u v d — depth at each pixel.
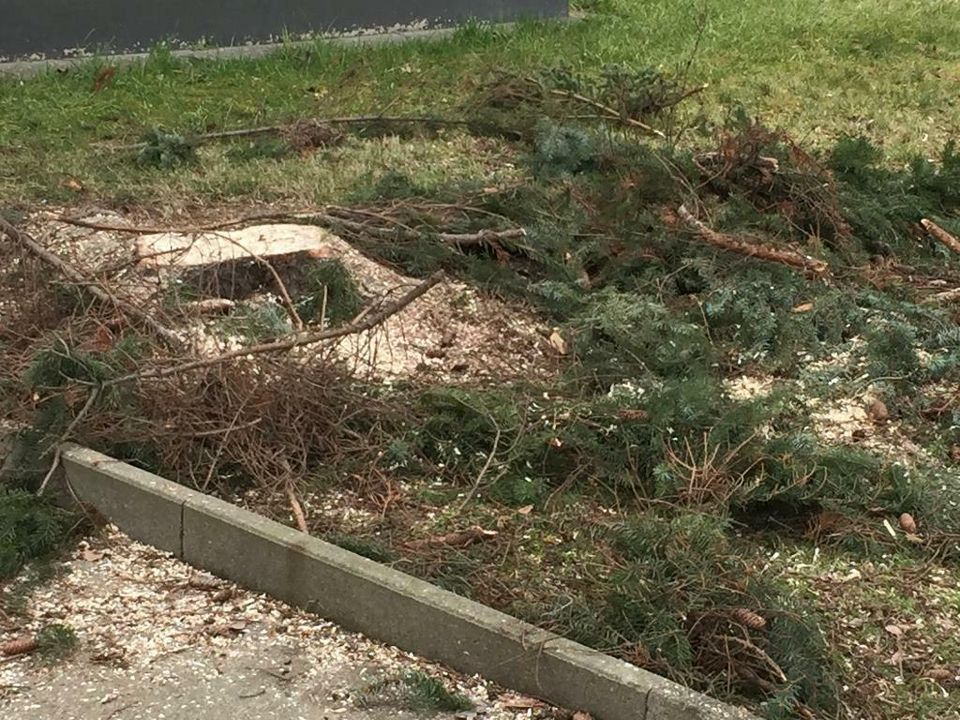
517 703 4.05
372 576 4.35
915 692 4.23
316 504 5.15
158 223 7.52
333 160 9.22
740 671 4.14
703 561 4.42
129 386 5.29
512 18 14.97
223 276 6.73
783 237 7.88
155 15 12.80
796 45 14.12
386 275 6.98
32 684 4.08
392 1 14.19
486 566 4.79
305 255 6.89
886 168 9.84
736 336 6.71
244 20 13.31
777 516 5.23
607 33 14.27
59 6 12.23
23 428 5.33
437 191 8.07
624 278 7.26
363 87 11.75
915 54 14.16
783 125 11.00
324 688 4.10
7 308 6.17
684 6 15.76
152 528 4.86
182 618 4.46
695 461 5.23
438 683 4.05
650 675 3.94
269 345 5.38
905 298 7.34
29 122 10.05
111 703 4.00
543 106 10.29
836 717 4.03
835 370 6.42
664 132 10.01
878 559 4.97
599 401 5.64
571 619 4.30
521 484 5.25
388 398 5.70
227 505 4.73
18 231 6.28
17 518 4.75
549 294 6.89
